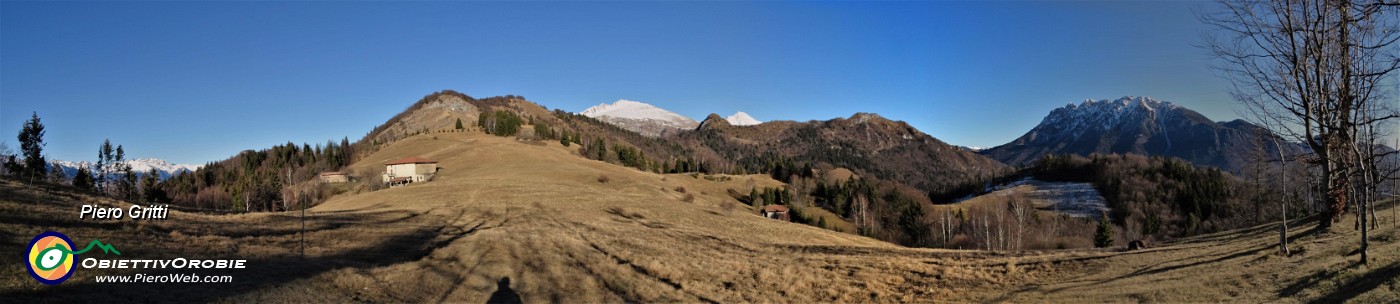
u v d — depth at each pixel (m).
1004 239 80.81
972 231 92.56
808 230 64.19
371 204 67.56
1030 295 21.92
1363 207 16.97
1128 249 32.12
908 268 30.83
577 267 29.89
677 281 28.42
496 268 27.19
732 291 26.66
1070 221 113.69
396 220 44.91
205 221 32.94
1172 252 27.91
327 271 21.98
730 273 30.80
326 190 110.88
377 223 41.44
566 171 118.38
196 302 16.25
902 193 140.62
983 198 147.75
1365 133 21.11
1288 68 21.45
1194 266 22.70
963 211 124.00
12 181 40.16
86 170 103.06
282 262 23.16
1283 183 22.52
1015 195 157.25
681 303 24.22
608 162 178.38
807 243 49.16
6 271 16.22
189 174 152.25
